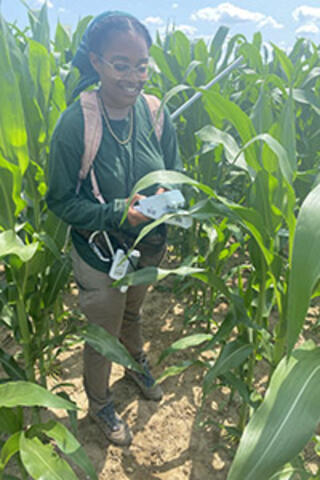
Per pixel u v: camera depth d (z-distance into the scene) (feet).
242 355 4.58
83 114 4.44
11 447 3.33
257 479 2.47
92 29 4.26
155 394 6.64
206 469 5.65
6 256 4.53
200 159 7.58
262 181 4.06
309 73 9.70
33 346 5.28
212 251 6.63
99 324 5.38
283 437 2.59
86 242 5.00
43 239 4.38
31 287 4.95
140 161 4.80
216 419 6.38
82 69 4.71
